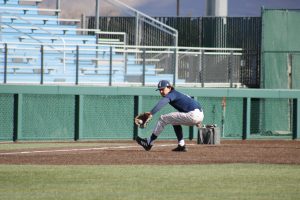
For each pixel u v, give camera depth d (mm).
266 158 38688
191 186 28203
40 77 59938
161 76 62938
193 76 62875
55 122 57031
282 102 61938
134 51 62125
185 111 41188
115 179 30016
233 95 60406
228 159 37938
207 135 50031
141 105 58844
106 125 58188
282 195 26250
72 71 64688
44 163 35719
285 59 65938
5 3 75250
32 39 70375
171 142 54750
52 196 25734
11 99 55844
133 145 49312
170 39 69562
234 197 25734
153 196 25781
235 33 71875
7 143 53406
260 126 61562
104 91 57875
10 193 26438
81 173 31797
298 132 61281
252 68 65250
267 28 66000
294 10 66062
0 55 65250
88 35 73125
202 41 73000
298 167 34500
